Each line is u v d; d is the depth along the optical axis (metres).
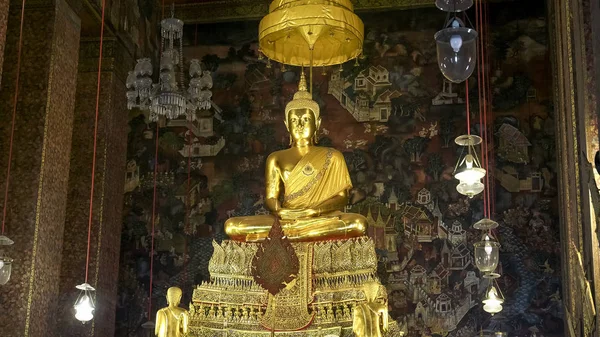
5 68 9.48
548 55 12.05
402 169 12.02
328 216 9.89
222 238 12.13
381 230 11.79
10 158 9.11
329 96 12.52
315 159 10.45
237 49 12.94
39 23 9.61
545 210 11.49
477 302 11.26
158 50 13.19
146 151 12.55
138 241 12.16
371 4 12.77
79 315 8.54
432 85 12.29
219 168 12.44
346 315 8.78
